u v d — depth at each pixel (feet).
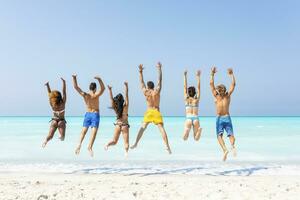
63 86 33.83
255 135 85.71
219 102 33.73
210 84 33.78
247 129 119.14
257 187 25.73
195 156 46.50
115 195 23.17
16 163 39.91
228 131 33.40
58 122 33.60
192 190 24.68
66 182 28.07
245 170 35.24
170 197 22.68
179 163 40.24
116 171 34.76
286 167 37.04
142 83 34.12
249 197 22.65
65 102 33.96
